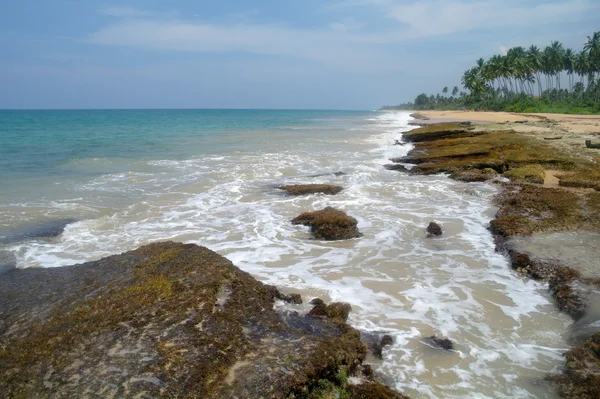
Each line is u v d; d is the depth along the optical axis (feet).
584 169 58.29
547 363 19.44
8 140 113.80
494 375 18.65
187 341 18.16
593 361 18.84
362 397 16.67
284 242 35.50
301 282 27.84
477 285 27.48
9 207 45.14
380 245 34.63
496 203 46.93
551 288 26.45
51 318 20.27
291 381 16.02
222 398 15.20
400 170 68.18
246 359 17.30
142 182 58.75
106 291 22.79
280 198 50.06
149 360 16.96
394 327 22.41
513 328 22.44
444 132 107.14
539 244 32.32
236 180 60.29
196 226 39.88
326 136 138.21
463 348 20.58
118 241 35.86
